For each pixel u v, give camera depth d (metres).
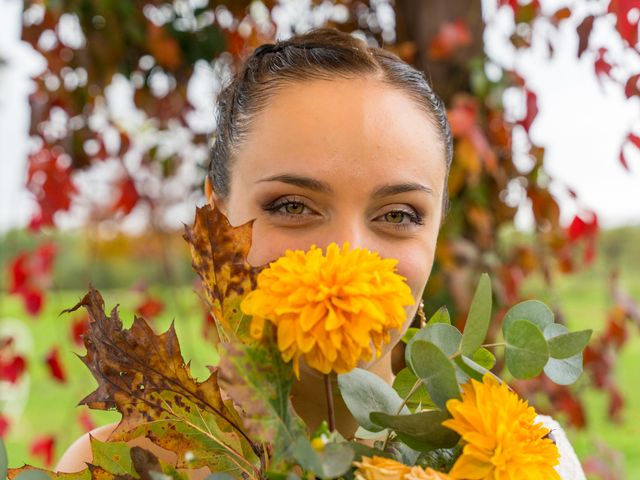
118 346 0.81
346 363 0.69
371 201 0.95
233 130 1.05
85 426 2.52
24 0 2.01
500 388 0.75
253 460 0.85
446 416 0.74
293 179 0.93
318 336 0.67
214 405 0.83
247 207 0.99
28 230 2.37
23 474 0.73
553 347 0.83
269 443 0.76
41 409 4.93
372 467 0.68
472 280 1.96
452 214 2.00
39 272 2.47
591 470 2.29
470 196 2.00
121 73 2.22
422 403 0.91
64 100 2.19
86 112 2.25
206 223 0.79
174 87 2.29
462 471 0.72
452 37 1.93
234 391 0.68
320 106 0.94
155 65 2.25
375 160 0.94
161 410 0.83
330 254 0.70
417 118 0.99
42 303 2.49
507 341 0.81
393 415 0.76
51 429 4.56
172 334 0.82
